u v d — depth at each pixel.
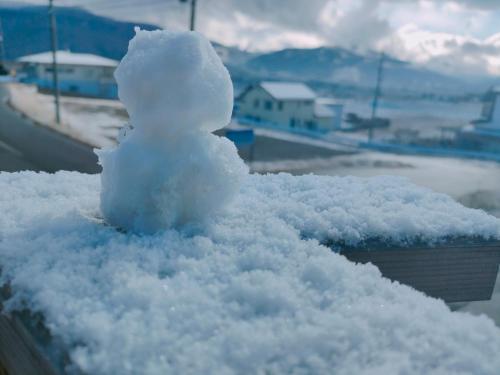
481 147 30.91
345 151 23.78
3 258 1.99
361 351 1.39
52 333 1.45
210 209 2.62
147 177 2.36
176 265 1.97
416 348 1.41
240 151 20.27
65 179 3.58
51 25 22.05
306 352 1.36
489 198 15.15
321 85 74.50
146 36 2.44
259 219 2.73
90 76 50.50
